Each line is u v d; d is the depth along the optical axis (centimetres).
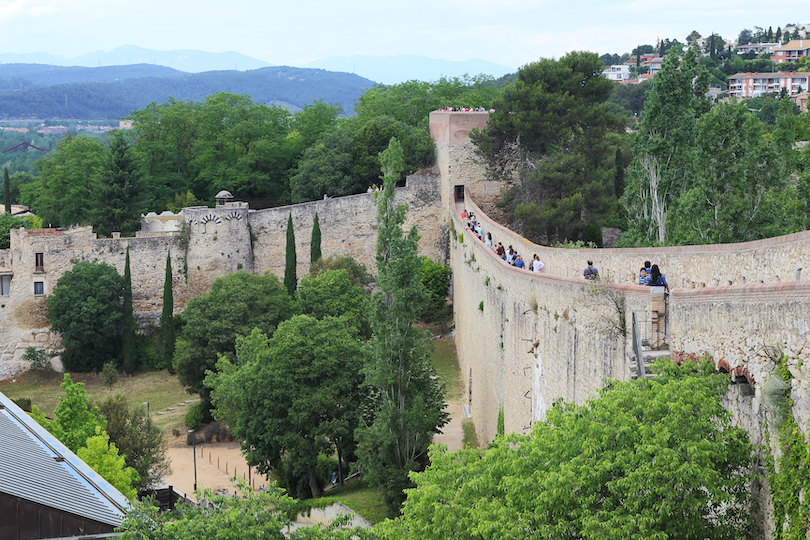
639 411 1823
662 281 2409
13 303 9762
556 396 3297
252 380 6425
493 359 5347
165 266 10088
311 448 6188
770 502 1628
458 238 8669
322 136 11606
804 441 1491
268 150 11488
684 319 2080
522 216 7675
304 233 10325
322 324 6619
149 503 2611
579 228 8012
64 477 3070
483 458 2467
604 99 8562
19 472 3031
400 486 5059
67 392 5516
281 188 11756
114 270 9794
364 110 12619
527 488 1928
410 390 5381
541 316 3619
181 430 8375
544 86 8394
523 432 3997
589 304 2808
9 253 9775
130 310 9750
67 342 9544
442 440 6238
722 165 4388
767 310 1648
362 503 5525
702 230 4306
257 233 10300
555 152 8062
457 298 8788
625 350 2450
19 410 3919
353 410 6275
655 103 5472
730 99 4609
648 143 5462
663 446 1706
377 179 10538
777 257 1973
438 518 2266
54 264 9812
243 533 2525
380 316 5397
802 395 1505
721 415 1762
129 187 10488
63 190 11388
